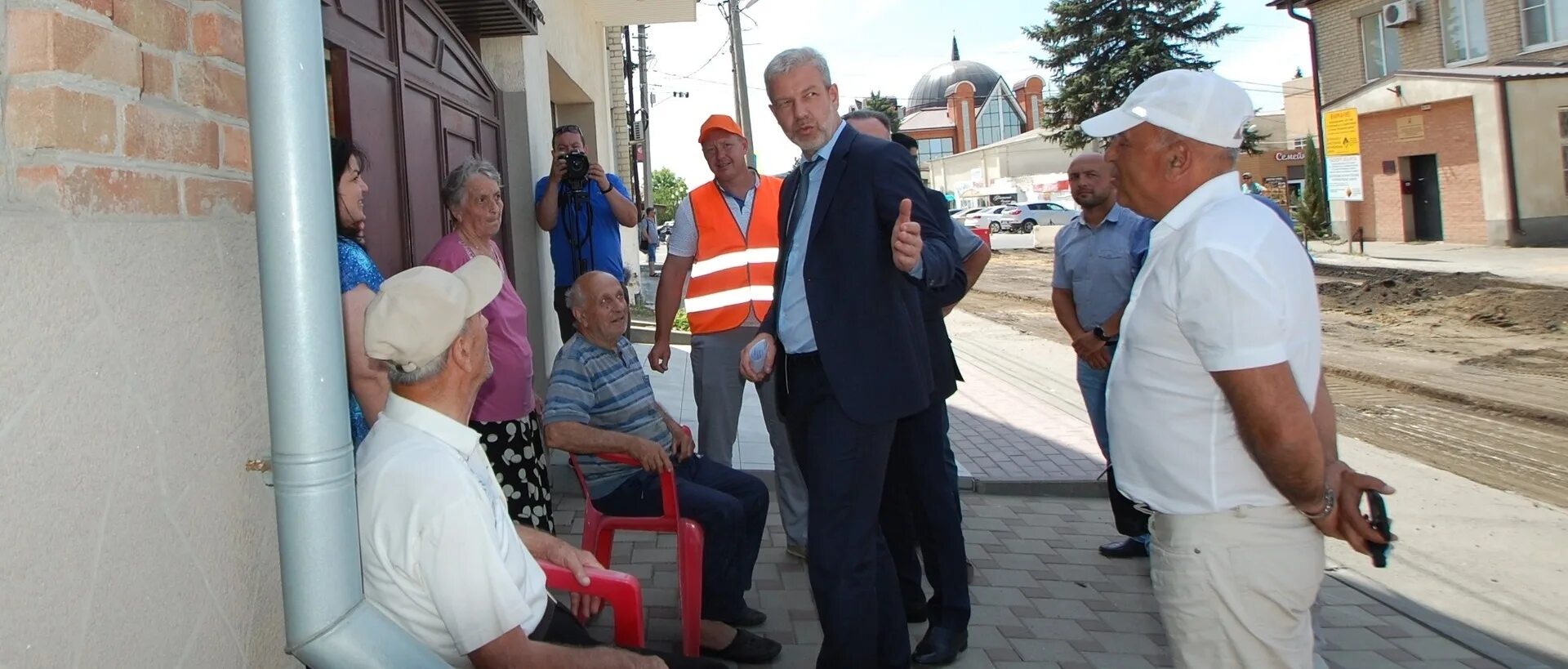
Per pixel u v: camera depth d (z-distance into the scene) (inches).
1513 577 178.1
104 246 58.2
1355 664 144.9
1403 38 928.3
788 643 146.5
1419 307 546.3
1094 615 160.1
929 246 106.7
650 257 981.2
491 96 233.3
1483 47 868.6
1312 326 79.3
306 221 63.6
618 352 145.6
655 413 147.6
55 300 53.6
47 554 52.2
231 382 73.2
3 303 49.6
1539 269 641.6
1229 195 80.8
